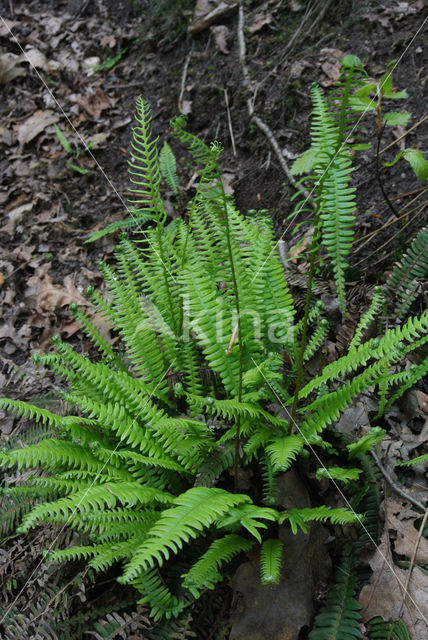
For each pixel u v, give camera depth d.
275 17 4.92
